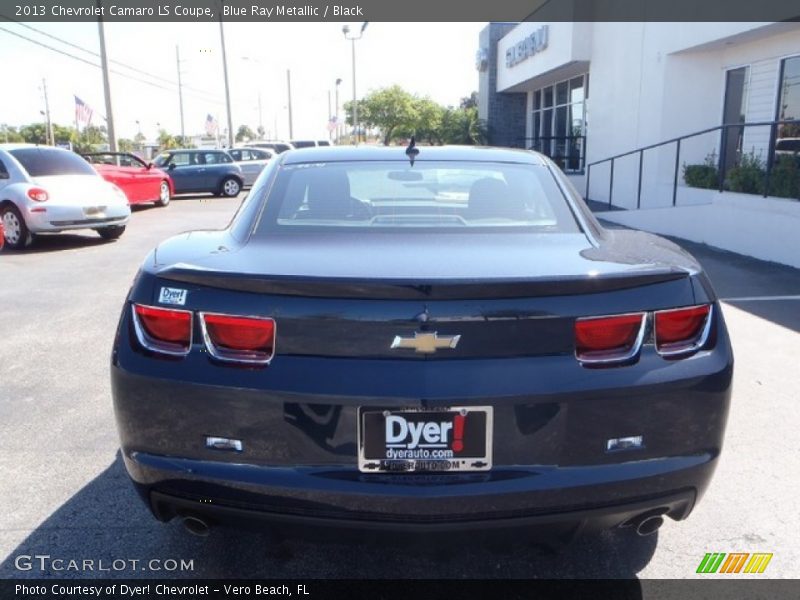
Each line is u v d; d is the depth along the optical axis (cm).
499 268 243
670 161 1373
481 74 2678
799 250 876
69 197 1134
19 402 470
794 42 1116
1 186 1122
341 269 240
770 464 375
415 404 225
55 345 601
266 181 338
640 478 236
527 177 343
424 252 263
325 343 230
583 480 232
